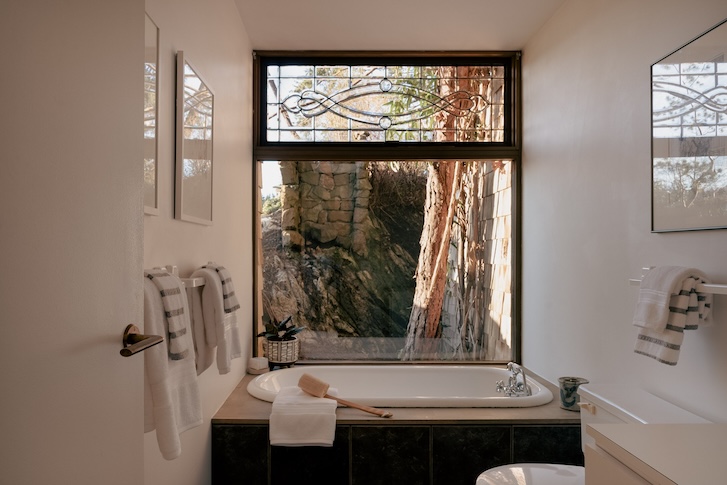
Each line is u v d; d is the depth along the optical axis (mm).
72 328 861
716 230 1858
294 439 2572
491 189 4000
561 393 2830
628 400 2100
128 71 1076
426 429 2646
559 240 3203
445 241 4000
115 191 1021
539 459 2656
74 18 864
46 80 785
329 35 3680
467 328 3982
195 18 2361
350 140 3988
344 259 4012
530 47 3748
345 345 3982
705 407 1948
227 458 2660
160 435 1440
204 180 2490
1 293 688
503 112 4000
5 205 693
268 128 3998
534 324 3631
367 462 2641
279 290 3988
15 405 715
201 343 2115
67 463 847
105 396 979
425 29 3568
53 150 805
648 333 1977
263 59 4000
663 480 1044
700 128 1920
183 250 2189
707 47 1888
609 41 2600
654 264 2232
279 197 4000
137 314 1130
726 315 1840
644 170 2301
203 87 2455
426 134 3984
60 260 826
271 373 3479
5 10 690
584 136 2871
